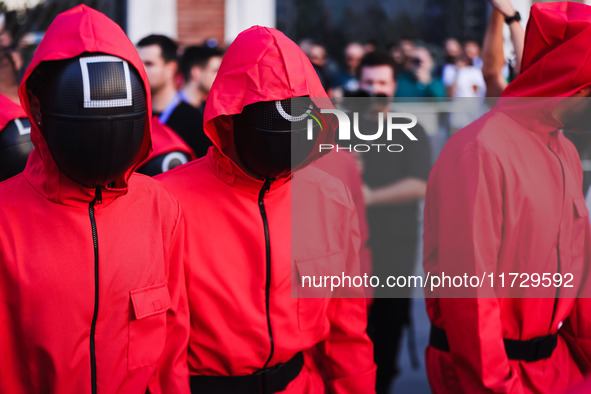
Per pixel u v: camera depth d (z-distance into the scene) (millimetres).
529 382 1980
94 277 1505
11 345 1489
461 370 1897
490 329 1839
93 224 1513
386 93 3150
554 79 1904
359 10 9297
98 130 1395
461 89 6566
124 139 1424
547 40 1933
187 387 1678
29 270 1457
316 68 2752
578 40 1870
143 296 1565
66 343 1482
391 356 2908
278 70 1659
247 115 1672
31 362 1491
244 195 1775
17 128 1946
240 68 1682
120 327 1548
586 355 2113
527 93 1938
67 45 1402
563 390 2023
